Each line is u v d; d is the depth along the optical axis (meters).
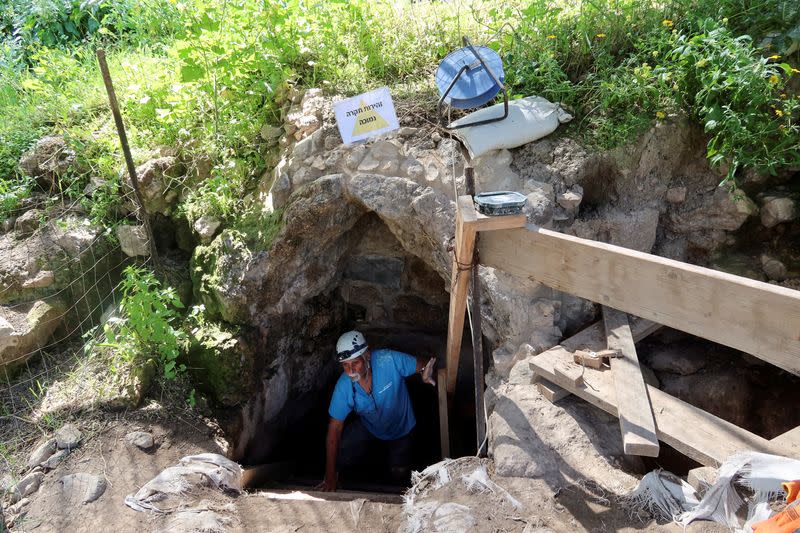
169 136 4.29
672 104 3.52
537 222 3.32
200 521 2.81
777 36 3.50
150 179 4.15
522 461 2.71
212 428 3.66
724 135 3.44
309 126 3.87
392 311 4.84
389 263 4.60
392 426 4.41
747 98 3.29
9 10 5.98
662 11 3.90
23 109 4.71
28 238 4.03
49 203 4.18
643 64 3.56
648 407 2.56
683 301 2.13
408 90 3.97
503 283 3.34
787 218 3.33
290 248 3.82
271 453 4.45
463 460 2.91
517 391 3.03
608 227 3.50
